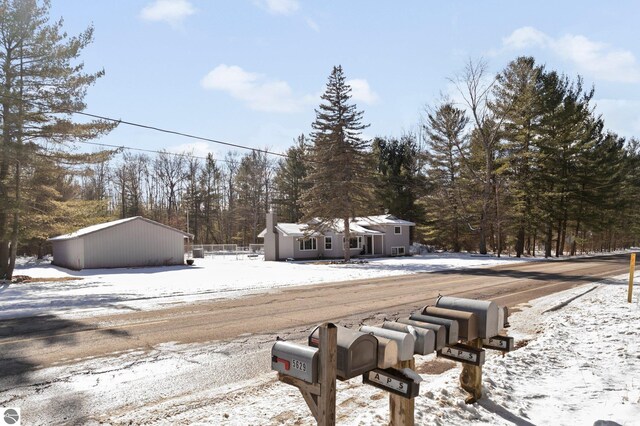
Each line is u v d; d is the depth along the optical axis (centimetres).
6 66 2006
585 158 4266
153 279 2019
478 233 4675
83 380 573
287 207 5894
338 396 496
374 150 5166
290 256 3825
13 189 2106
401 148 5312
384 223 4234
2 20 1983
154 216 6981
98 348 740
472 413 414
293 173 5834
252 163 6881
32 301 1300
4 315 1062
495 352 655
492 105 4022
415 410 412
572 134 3981
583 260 3281
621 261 3084
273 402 486
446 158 4547
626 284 1569
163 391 530
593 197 4278
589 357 613
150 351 720
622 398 443
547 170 4053
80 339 805
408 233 4438
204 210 7119
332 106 3366
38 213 2244
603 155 4575
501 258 3625
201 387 545
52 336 831
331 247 4022
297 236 3803
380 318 1000
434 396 452
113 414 459
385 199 4959
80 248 2817
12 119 1980
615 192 4619
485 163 4178
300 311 1093
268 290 1536
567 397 459
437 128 4428
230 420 432
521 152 3922
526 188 4019
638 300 1123
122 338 812
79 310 1124
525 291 1436
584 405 433
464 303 431
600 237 5659
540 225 4078
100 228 2831
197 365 641
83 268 2759
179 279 1995
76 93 2141
